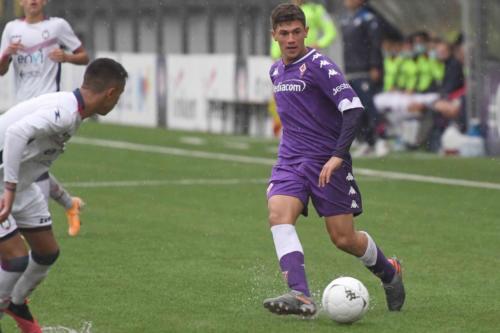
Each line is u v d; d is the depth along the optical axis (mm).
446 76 57688
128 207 38000
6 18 86625
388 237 32125
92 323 21078
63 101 18000
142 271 26453
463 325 21078
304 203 21266
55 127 17875
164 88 75500
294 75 21250
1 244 18562
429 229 33656
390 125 59688
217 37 84000
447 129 57656
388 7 61219
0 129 18234
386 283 22156
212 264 27469
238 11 68938
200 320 21328
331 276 26266
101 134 68875
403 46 59844
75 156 55781
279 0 67000
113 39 81188
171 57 74688
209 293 23938
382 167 50969
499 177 47406
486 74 56156
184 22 74688
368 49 54125
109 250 29391
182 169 50062
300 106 21266
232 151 58125
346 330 20438
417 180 46281
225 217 35750
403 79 59656
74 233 30938
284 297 19953
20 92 31719
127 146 61094
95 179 46250
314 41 54688
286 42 21047
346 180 21156
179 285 24812
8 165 17641
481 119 56562
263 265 27391
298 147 21359
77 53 31875
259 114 68188
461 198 40906
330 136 21281
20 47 30547
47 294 23719
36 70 31453
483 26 55562
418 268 27359
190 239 31312
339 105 20672
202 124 72375
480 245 30812
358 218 35781
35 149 18375
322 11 54594
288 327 20672
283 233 20797
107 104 18359
